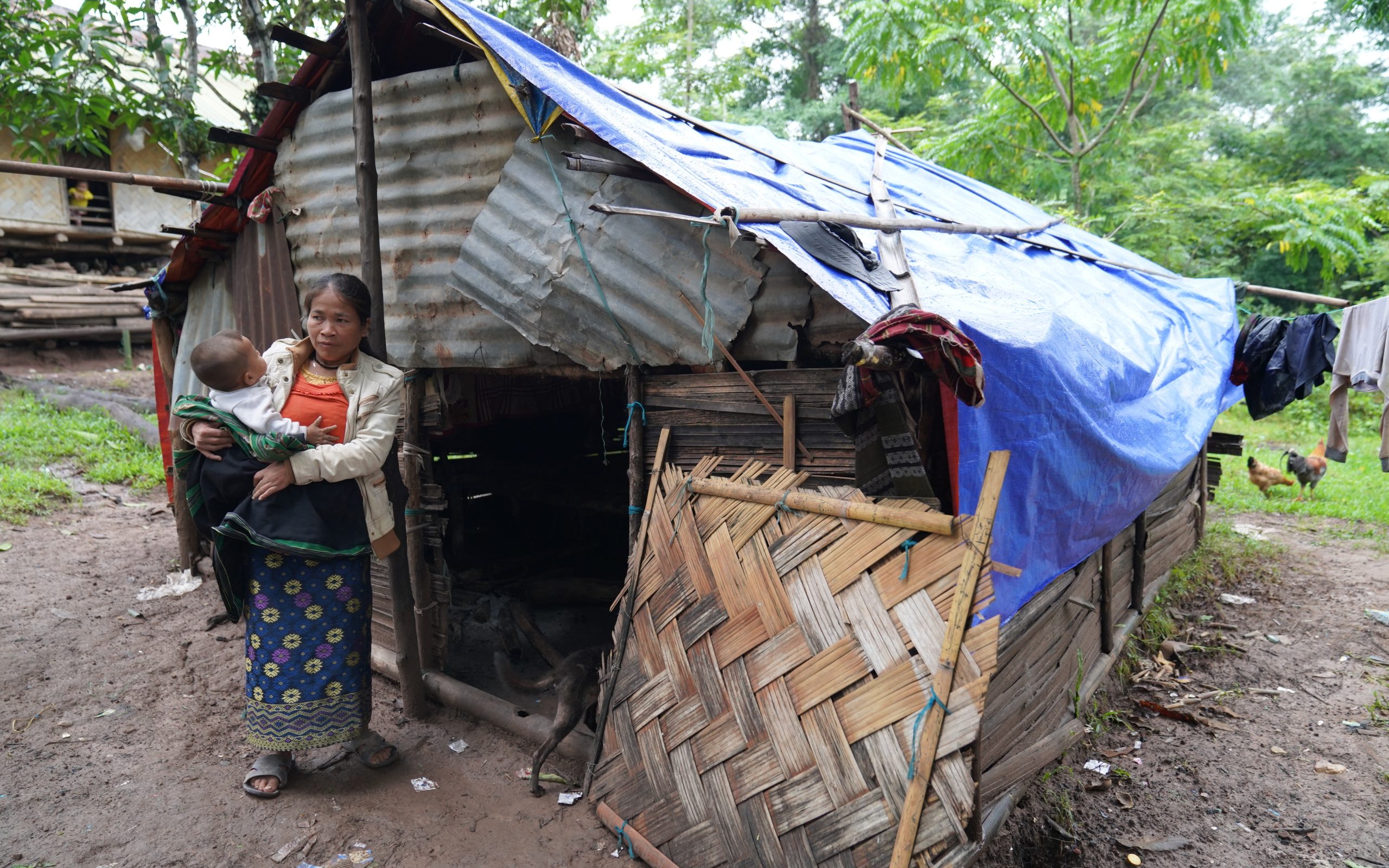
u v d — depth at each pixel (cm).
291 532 280
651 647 289
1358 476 956
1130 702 435
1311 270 1681
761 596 256
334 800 307
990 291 316
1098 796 351
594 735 333
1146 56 1023
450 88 341
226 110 1148
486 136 336
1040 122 1096
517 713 358
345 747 344
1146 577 534
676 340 292
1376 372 537
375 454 290
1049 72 1054
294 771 323
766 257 268
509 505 654
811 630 243
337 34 356
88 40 664
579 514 632
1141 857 313
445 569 395
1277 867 308
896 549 228
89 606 473
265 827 289
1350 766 374
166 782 314
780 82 2031
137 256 1288
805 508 249
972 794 204
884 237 304
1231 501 852
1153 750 390
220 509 286
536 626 441
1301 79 1819
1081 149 1082
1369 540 716
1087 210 1220
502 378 466
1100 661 425
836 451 261
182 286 516
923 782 212
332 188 386
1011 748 307
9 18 649
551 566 578
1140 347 400
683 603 279
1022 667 312
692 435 300
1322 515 805
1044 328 287
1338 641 510
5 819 287
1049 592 328
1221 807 345
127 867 265
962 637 211
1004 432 249
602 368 317
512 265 323
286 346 295
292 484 282
